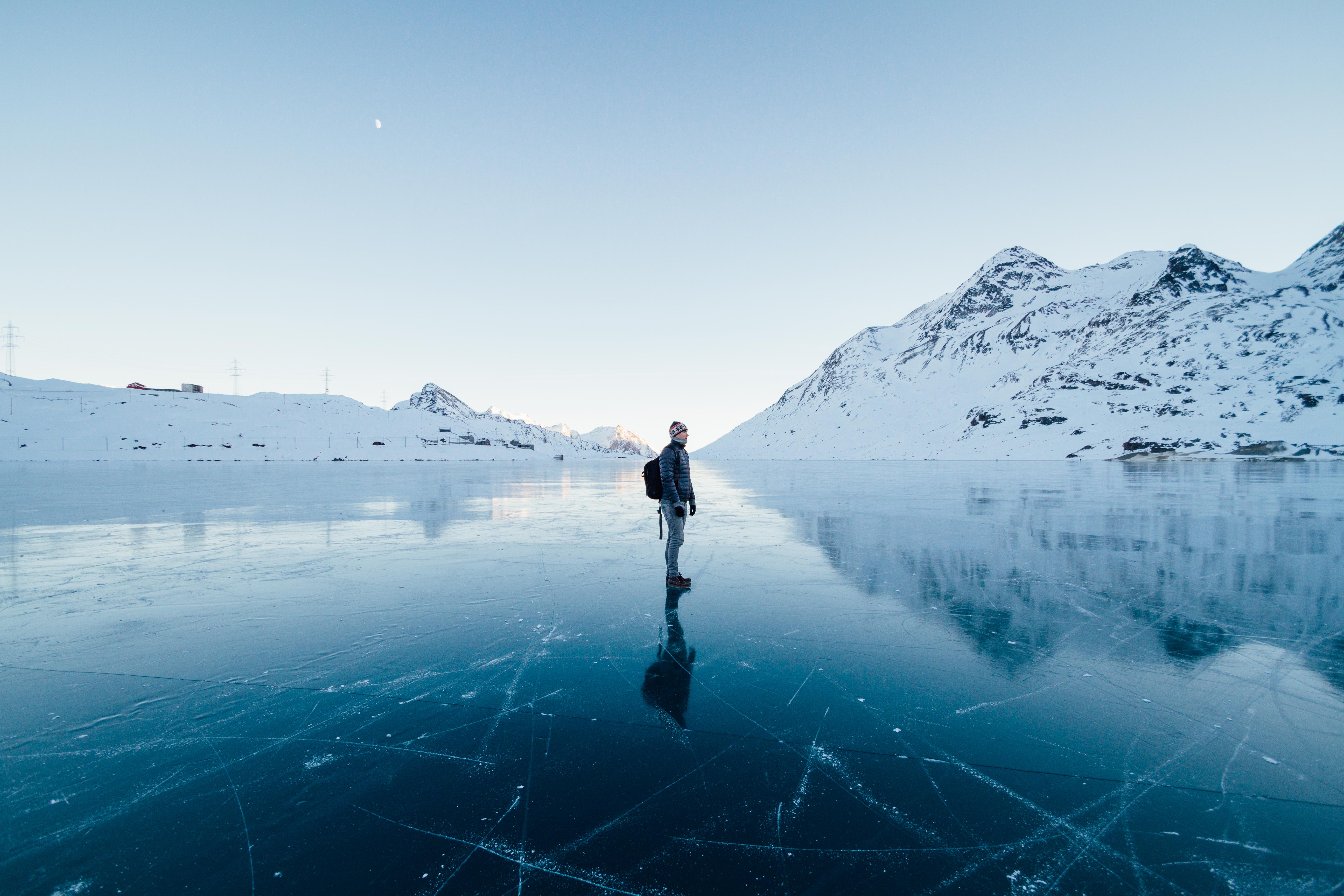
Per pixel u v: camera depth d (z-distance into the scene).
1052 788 2.25
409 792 2.23
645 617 4.61
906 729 2.73
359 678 3.35
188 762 2.44
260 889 1.73
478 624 4.40
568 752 2.53
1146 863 1.84
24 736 2.64
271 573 6.22
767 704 3.01
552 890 1.73
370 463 78.94
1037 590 5.44
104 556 7.16
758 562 6.82
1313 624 4.34
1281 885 1.75
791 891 1.73
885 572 6.23
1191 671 3.42
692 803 2.17
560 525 10.46
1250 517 11.05
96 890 1.73
